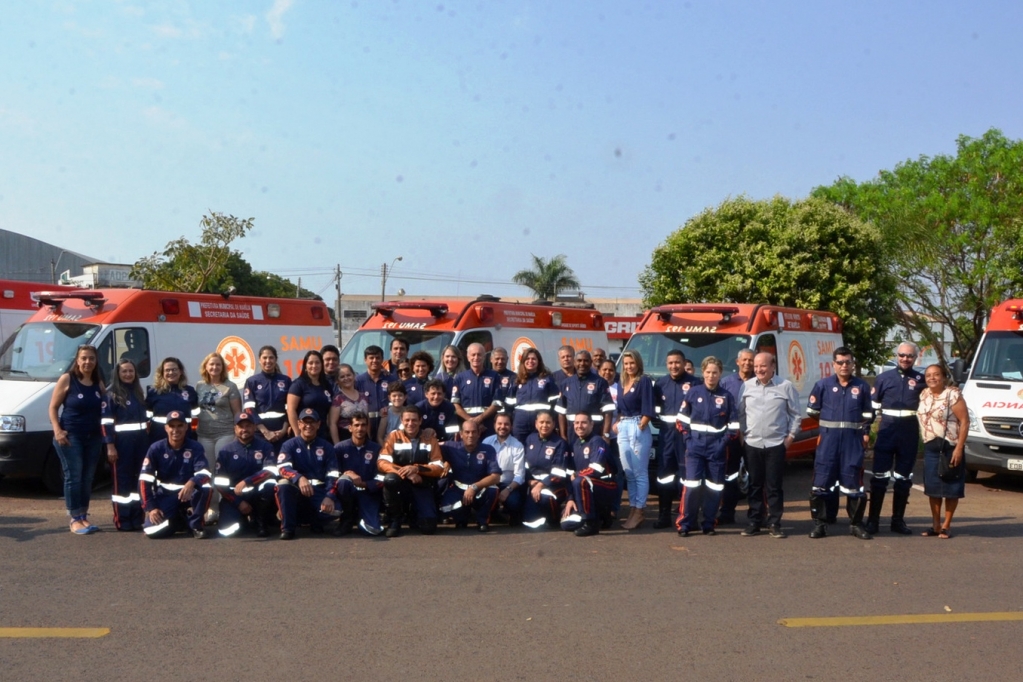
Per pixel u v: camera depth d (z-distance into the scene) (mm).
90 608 6188
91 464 8906
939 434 8906
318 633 5695
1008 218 23672
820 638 5688
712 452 8992
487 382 10305
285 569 7340
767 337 12281
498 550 8180
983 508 10930
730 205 22469
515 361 13125
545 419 9312
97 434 8953
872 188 27797
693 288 22328
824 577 7227
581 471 9078
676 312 12633
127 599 6410
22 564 7438
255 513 8758
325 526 9227
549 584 6926
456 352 10727
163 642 5504
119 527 8922
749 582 7043
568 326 14477
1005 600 6605
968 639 5699
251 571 7262
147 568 7332
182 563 7520
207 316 12594
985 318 24391
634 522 9383
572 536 8922
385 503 8789
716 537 8906
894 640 5664
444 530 9211
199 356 12359
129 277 24062
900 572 7426
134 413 8906
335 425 9508
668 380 9562
